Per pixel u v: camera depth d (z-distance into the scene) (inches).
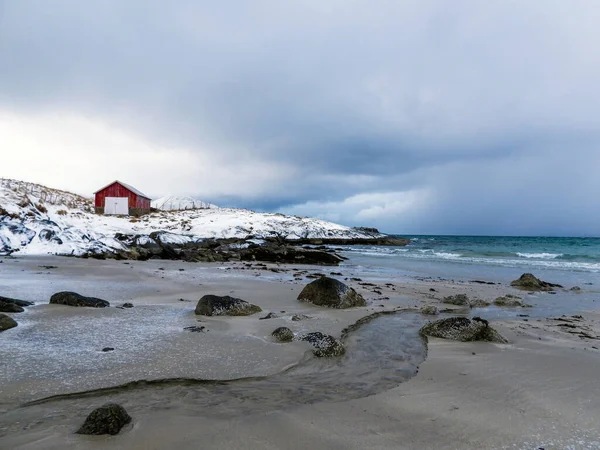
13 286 425.4
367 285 583.5
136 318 308.2
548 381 200.8
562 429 148.1
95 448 119.8
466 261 1096.8
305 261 1062.4
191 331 274.5
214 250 1176.8
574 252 1430.9
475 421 152.9
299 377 201.8
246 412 153.9
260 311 356.5
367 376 206.1
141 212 1966.0
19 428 132.4
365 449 127.8
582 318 389.4
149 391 174.4
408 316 364.2
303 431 138.6
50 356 211.5
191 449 122.1
